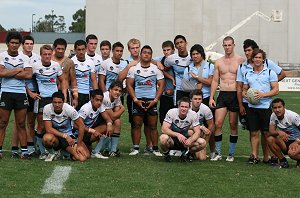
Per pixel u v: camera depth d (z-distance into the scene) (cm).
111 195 732
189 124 1019
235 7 5256
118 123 1095
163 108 1198
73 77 1107
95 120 1069
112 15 5378
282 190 784
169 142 1007
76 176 854
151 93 1141
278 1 5231
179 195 741
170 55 1160
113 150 1097
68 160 1015
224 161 1053
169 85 1182
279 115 962
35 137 1122
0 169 902
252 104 1016
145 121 1155
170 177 862
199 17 5284
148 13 5350
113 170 913
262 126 1020
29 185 784
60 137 1007
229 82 1067
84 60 1145
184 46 1145
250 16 5244
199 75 1100
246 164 1015
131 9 5359
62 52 1089
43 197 716
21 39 1016
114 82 1071
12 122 1806
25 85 1034
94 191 754
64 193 739
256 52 1010
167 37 5334
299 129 967
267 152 1038
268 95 1006
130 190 763
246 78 1030
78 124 1018
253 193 762
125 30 5366
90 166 949
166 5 5331
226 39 1066
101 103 1054
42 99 1048
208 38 5291
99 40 5384
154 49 5353
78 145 1026
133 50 1152
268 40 5250
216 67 1080
